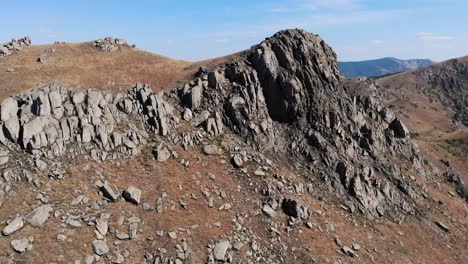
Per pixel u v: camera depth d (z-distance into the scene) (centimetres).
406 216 5934
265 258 4200
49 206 3681
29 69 6038
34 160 4028
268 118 6053
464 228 6406
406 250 5250
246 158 5406
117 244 3697
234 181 5009
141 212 4116
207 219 4356
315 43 6788
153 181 4541
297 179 5469
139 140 4988
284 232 4572
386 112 7244
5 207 3541
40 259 3259
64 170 4125
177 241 3972
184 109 5794
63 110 4569
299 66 6378
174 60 7581
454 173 7994
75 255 3406
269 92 6206
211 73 6159
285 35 6631
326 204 5344
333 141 6147
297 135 6075
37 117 4244
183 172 4838
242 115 5897
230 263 3984
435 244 5694
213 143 5462
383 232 5381
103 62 6800
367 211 5594
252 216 4631
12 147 4038
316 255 4441
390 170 6475
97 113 4825
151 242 3869
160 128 5241
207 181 4850
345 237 4928
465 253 5822
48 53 6719
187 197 4525
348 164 5906
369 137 6625
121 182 4341
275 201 4866
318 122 6234
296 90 6153
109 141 4712
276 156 5753
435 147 9456
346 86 7419
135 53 7469
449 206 6800
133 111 5297
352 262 4562
